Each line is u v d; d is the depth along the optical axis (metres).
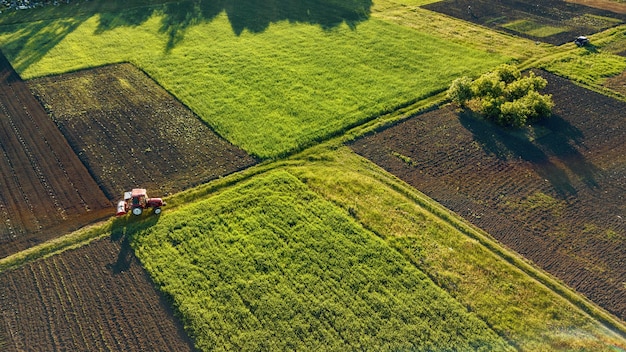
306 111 34.97
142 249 23.53
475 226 25.52
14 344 19.45
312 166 29.78
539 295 21.66
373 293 21.47
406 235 24.58
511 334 19.92
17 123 33.47
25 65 40.81
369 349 19.27
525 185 28.44
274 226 24.91
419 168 29.80
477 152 31.28
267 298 21.20
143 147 31.31
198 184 28.20
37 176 28.77
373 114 34.88
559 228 25.42
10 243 24.14
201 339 19.59
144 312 20.77
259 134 32.47
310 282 21.94
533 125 34.09
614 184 28.59
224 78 39.22
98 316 20.59
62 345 19.48
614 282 22.39
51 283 22.00
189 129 33.19
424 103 36.59
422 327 20.09
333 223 25.12
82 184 28.16
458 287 21.86
